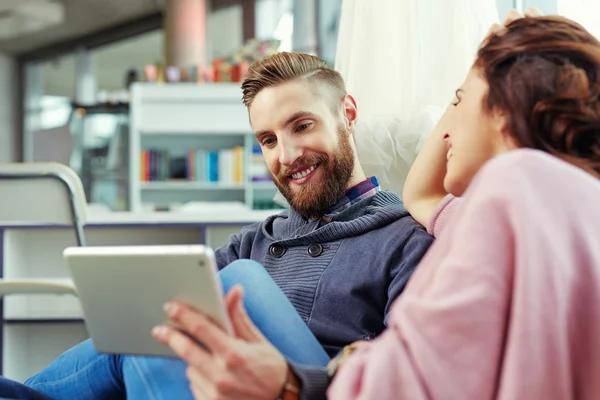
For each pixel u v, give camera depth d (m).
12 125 12.27
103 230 3.21
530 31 0.80
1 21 10.87
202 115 7.11
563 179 0.67
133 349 0.92
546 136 0.75
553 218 0.65
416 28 1.99
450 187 0.87
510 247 0.65
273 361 0.81
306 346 0.98
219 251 1.54
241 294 0.82
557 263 0.63
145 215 2.94
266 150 1.41
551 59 0.76
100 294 0.89
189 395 0.92
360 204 1.37
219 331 0.79
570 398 0.62
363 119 2.03
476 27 1.93
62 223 2.43
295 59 1.39
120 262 0.84
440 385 0.64
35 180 2.35
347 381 0.70
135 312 0.87
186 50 9.63
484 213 0.67
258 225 1.50
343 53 2.12
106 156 7.69
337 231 1.29
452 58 1.95
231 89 7.08
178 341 0.80
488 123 0.81
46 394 1.19
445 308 0.65
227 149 7.46
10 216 2.40
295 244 1.34
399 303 0.72
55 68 12.74
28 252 3.20
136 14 11.34
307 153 1.36
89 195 7.66
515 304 0.63
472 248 0.66
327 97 1.39
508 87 0.77
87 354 1.16
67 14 11.04
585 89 0.74
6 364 2.92
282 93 1.36
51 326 3.10
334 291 1.24
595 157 0.74
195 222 2.96
